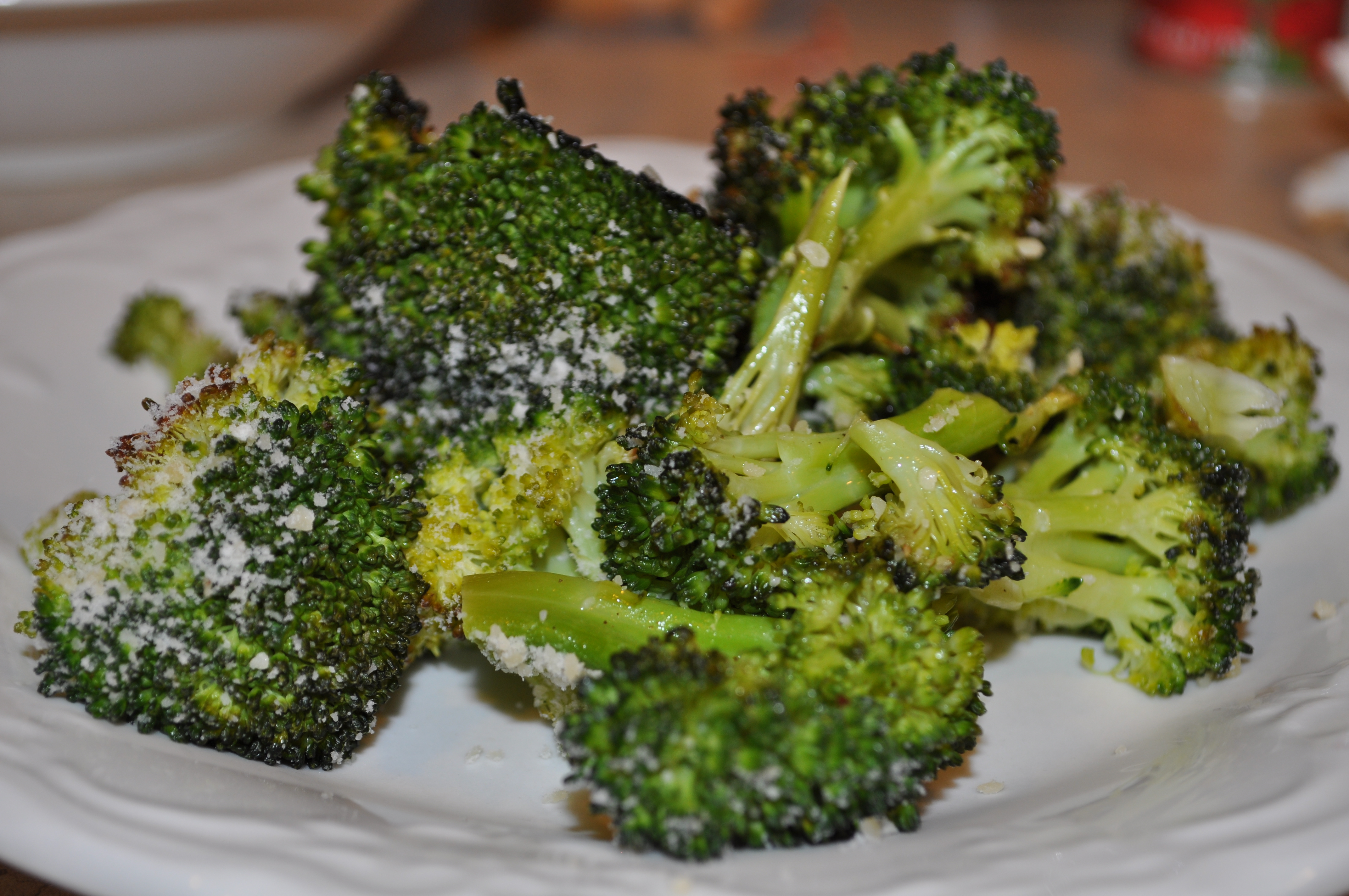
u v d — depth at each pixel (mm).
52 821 269
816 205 334
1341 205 458
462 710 315
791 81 577
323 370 312
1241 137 538
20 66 443
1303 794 276
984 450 326
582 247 315
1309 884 267
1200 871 268
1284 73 574
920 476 299
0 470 352
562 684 297
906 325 345
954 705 285
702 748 272
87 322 386
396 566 301
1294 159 518
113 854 266
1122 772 298
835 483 307
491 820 293
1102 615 320
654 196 321
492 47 620
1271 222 469
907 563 293
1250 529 333
